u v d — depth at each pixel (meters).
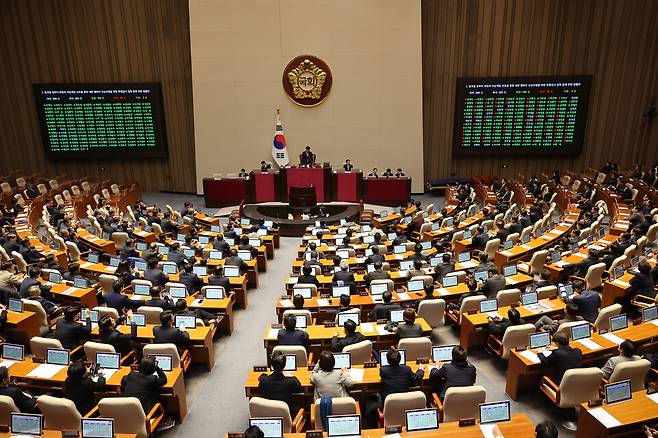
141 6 23.42
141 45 23.86
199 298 10.38
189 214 18.84
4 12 23.36
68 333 8.23
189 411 7.77
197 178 24.83
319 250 13.99
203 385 8.53
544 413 7.35
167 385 7.05
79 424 6.12
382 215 19.16
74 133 24.25
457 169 25.00
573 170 24.39
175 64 24.03
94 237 15.28
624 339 7.75
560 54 22.97
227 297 10.64
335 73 23.44
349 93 23.62
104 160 25.45
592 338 7.83
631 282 9.79
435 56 23.59
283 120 24.00
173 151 25.19
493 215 16.92
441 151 24.75
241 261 12.52
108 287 11.21
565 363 6.98
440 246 13.47
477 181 23.86
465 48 23.33
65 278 11.27
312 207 20.80
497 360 8.96
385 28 22.88
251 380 6.98
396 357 6.65
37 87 23.58
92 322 8.88
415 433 5.58
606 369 6.86
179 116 24.69
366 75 23.41
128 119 24.20
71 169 25.52
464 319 9.14
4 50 23.75
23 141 24.92
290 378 6.43
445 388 6.56
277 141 23.72
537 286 10.20
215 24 23.08
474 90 23.05
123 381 6.75
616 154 23.88
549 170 24.55
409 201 22.09
